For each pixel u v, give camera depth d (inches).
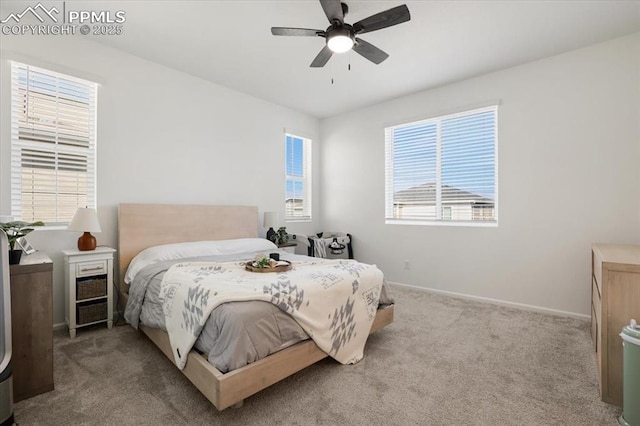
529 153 128.6
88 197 114.6
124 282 115.8
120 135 120.6
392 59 125.7
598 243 111.0
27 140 102.1
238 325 61.1
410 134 169.5
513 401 67.5
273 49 118.8
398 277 171.0
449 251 152.0
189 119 141.8
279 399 67.7
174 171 136.7
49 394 68.6
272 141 178.9
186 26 104.0
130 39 112.2
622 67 109.7
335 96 168.1
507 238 134.8
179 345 70.7
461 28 103.9
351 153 193.0
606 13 95.7
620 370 65.6
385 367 82.0
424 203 164.1
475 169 146.4
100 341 96.3
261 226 173.0
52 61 104.3
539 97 126.0
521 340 98.9
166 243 129.0
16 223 73.2
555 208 123.2
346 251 186.5
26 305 67.8
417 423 60.6
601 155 113.7
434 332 105.7
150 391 69.8
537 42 112.8
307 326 73.4
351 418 61.8
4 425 55.5
